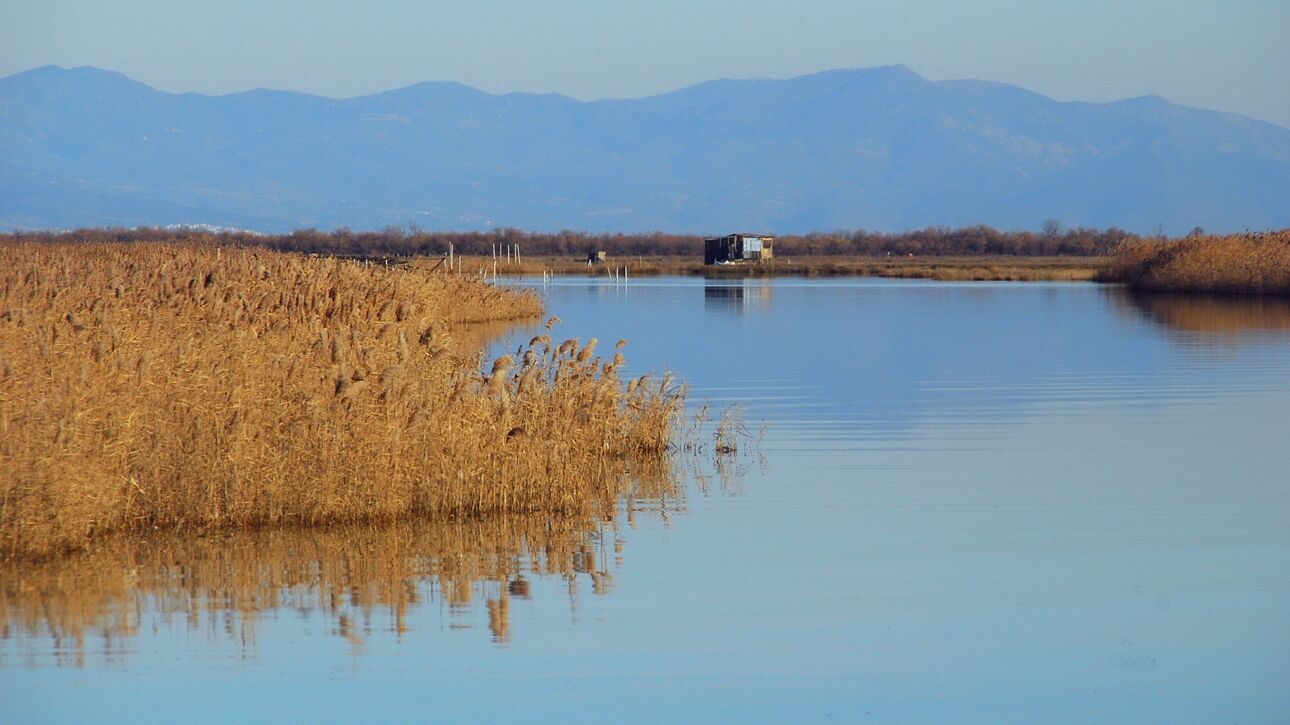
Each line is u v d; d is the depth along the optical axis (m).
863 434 69.00
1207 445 65.44
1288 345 119.75
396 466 48.06
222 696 31.20
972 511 50.44
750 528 47.56
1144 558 43.62
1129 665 33.81
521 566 42.22
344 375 47.81
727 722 29.97
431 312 99.44
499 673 32.81
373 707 30.62
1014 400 82.44
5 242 147.25
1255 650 34.91
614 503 51.81
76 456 43.19
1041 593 39.69
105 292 67.81
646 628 36.19
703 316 159.50
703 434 68.62
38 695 31.16
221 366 49.47
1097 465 60.03
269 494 46.44
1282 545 45.34
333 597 38.66
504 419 50.72
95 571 40.81
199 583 39.81
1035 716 30.67
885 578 41.16
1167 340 126.12
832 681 32.59
